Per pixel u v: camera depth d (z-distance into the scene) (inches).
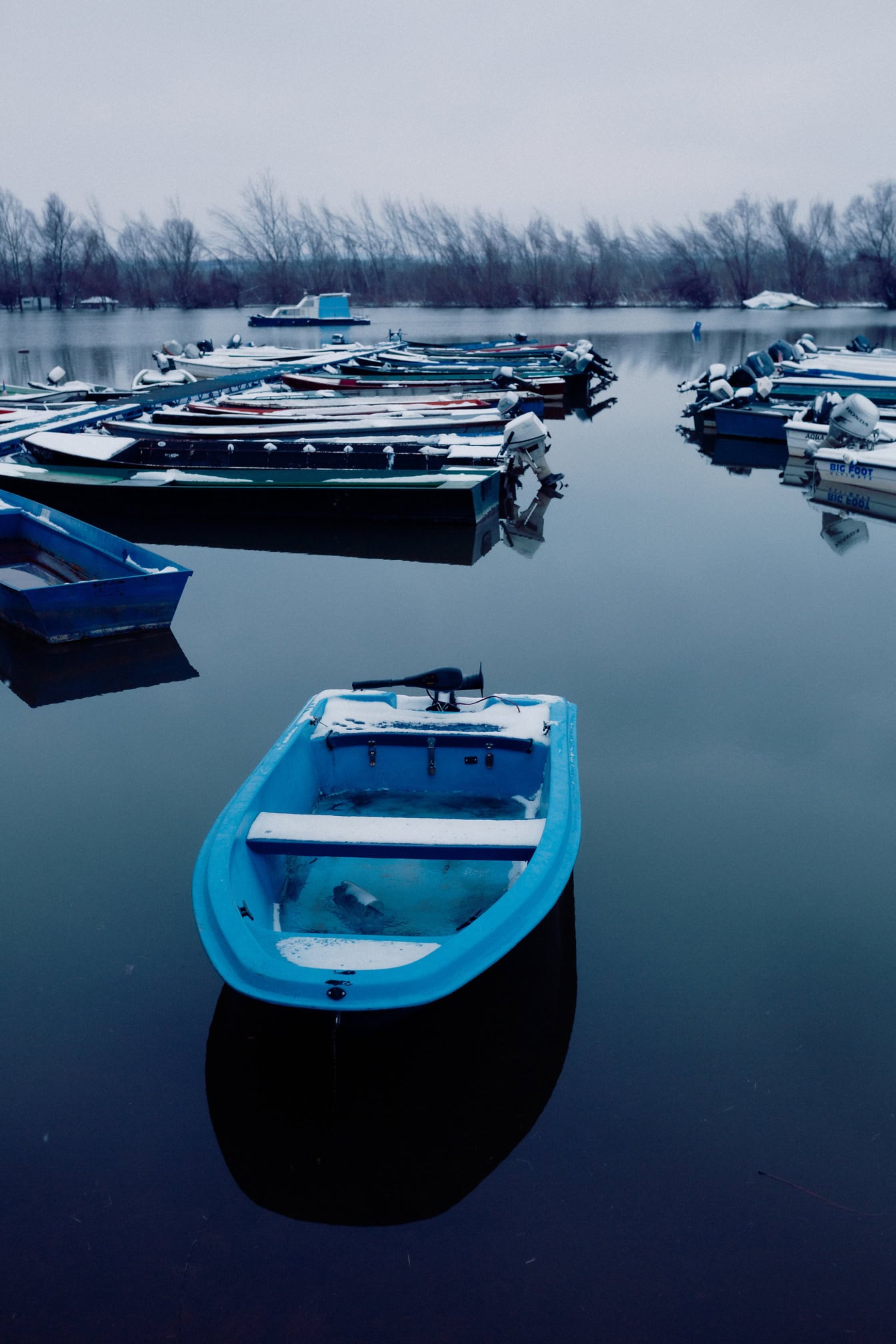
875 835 186.1
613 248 3580.2
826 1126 117.3
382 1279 99.5
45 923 161.0
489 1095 122.3
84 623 310.2
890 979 144.2
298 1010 113.7
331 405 738.2
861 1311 95.9
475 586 380.5
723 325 2351.1
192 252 3405.5
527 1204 107.7
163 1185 111.0
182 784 213.8
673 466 666.8
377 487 477.1
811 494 564.1
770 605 346.6
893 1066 126.9
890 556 419.5
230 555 450.3
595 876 172.4
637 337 1910.7
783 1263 100.7
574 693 262.2
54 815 199.5
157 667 292.5
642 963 148.4
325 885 158.9
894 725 238.8
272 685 275.7
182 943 155.3
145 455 560.7
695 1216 106.0
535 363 1151.0
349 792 183.9
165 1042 133.3
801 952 150.7
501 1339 93.5
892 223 3026.6
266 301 3513.8
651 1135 116.6
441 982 111.1
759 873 172.7
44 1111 121.4
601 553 433.4
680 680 271.0
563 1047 130.6
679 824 190.7
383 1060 129.0
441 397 801.6
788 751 223.5
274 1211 107.3
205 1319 96.0
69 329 2272.4
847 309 3334.2
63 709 261.4
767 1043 131.1
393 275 3597.4
